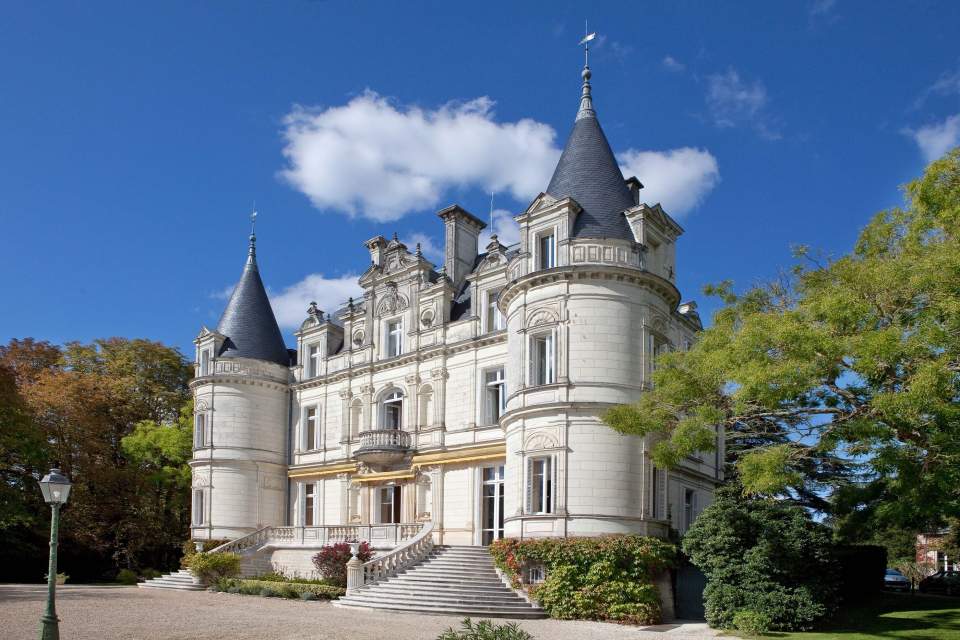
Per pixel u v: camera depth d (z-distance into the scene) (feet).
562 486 84.12
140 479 151.23
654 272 98.94
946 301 49.83
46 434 139.44
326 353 137.49
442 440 113.29
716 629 72.59
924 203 57.36
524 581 84.28
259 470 135.74
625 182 99.50
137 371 164.35
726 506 75.61
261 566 122.21
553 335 88.79
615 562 79.56
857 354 51.01
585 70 104.06
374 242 133.59
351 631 64.69
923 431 55.06
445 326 117.50
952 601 95.50
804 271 72.28
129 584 128.36
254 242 150.92
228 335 141.08
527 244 93.81
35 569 139.54
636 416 68.23
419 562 95.50
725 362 58.80
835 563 74.18
